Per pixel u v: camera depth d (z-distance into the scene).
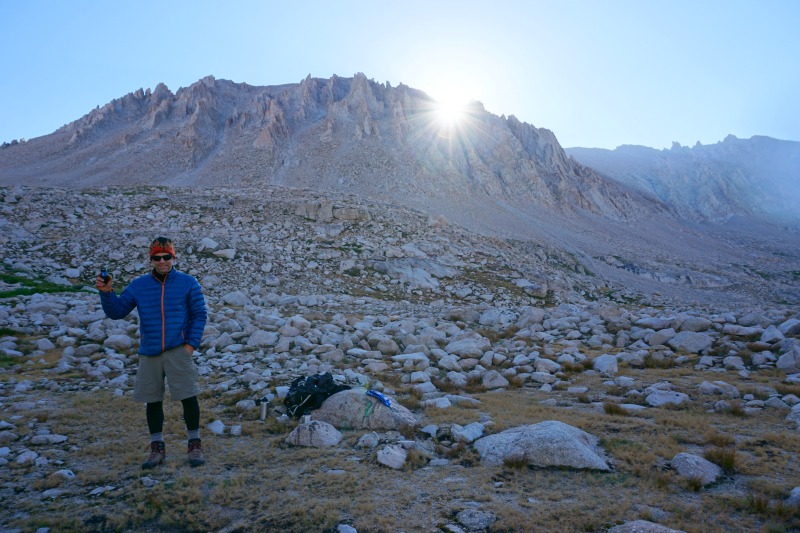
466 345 13.59
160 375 5.48
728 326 14.36
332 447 6.20
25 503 4.56
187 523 4.26
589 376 11.39
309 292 28.97
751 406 8.48
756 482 5.01
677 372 11.50
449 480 5.19
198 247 30.89
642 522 4.07
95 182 109.50
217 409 8.04
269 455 5.87
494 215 109.38
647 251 111.38
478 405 8.52
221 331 14.03
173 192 48.81
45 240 28.86
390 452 5.75
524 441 5.82
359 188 113.00
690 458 5.41
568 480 5.18
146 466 5.34
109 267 26.88
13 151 136.75
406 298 31.52
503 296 34.38
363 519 4.26
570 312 19.70
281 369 10.90
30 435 6.42
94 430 6.70
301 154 129.62
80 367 10.53
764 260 128.75
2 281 20.39
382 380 10.51
